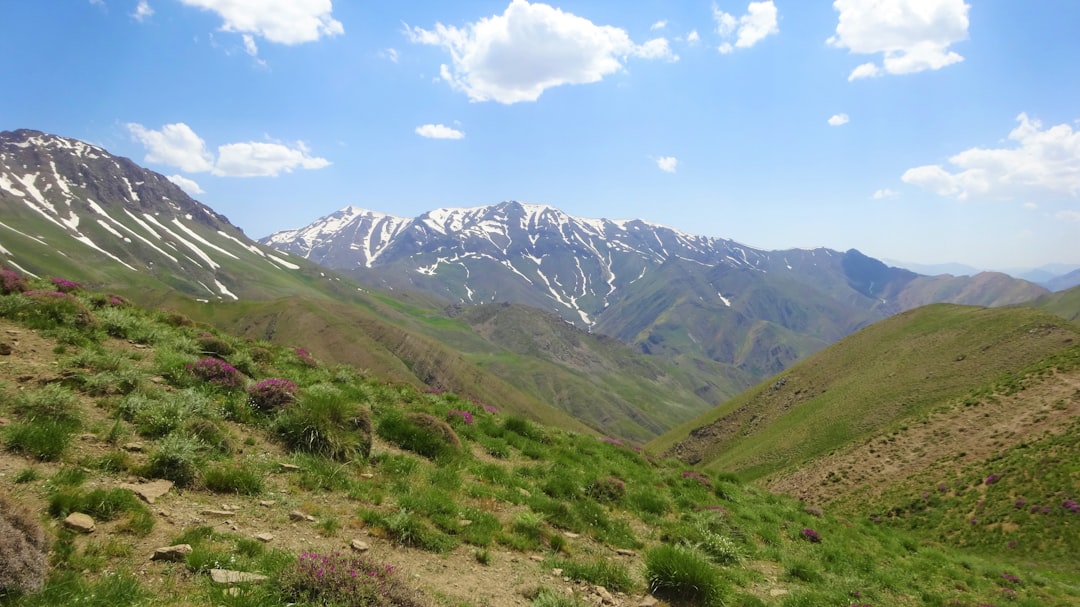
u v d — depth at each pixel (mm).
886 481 66438
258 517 9086
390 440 15898
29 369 11969
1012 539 44094
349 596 6797
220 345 19125
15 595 5309
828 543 19469
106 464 8969
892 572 17734
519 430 22328
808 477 78938
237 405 13312
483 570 9742
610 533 13672
